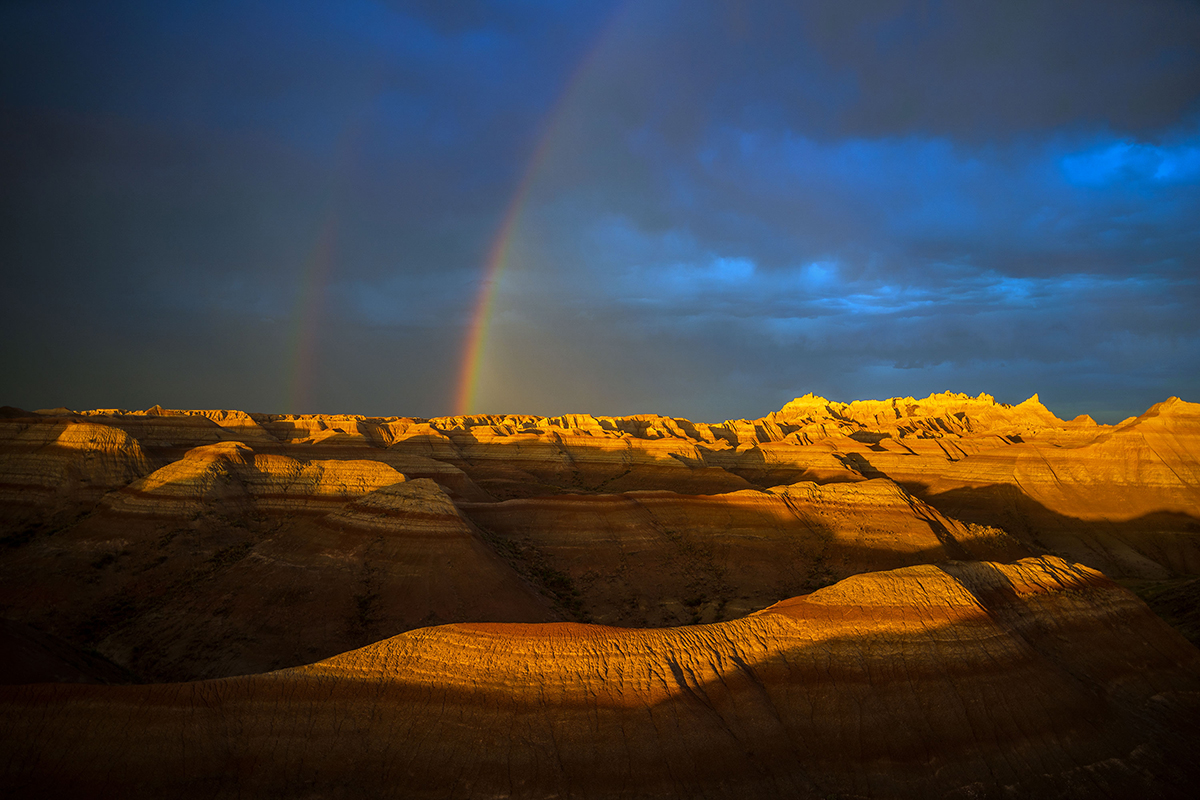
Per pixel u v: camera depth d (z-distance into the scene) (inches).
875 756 1183.6
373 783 1049.5
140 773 1003.9
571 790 1067.3
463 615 2193.7
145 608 2299.5
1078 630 1562.5
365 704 1140.5
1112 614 1647.4
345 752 1080.2
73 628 2191.2
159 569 2524.6
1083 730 1301.7
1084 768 1240.2
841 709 1231.5
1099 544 4431.6
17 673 1152.8
